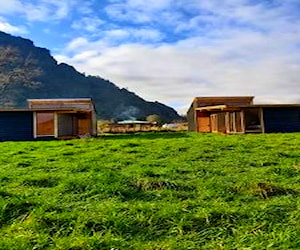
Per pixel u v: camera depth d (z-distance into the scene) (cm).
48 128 3425
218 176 978
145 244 515
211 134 3522
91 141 2414
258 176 966
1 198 661
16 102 17625
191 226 575
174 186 831
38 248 494
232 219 596
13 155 1593
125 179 849
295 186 848
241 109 3650
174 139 2508
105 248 497
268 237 522
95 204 689
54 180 909
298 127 3669
